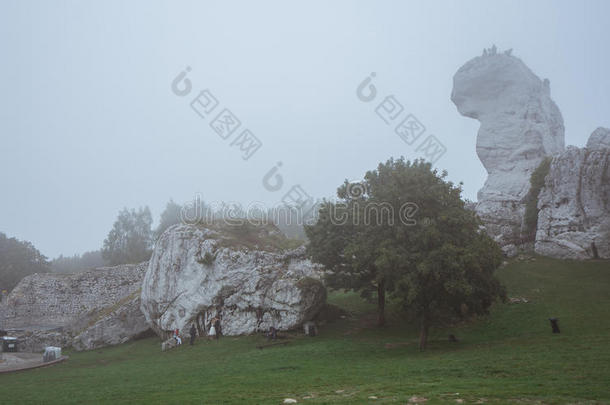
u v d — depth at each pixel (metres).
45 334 43.41
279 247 41.09
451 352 23.14
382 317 33.84
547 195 50.78
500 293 25.58
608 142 58.91
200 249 38.47
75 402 16.69
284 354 25.98
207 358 27.86
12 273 78.94
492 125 82.31
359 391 14.84
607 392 12.74
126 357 33.81
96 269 54.53
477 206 64.75
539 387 13.82
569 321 28.38
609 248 43.03
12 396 19.31
